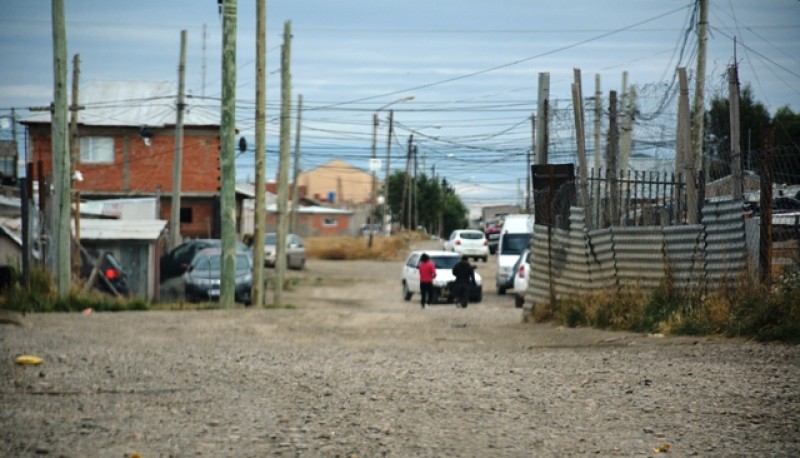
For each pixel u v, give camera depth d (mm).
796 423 29172
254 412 30797
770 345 48094
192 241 135250
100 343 54031
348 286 154375
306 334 62188
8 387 35781
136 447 25359
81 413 30406
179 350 50688
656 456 24875
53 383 36938
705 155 60531
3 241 99500
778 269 52656
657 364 42719
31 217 93438
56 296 84438
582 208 67250
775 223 53031
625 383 37250
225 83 91250
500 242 140500
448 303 123312
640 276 61656
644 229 61125
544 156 75812
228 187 91875
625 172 80250
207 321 70562
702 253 57062
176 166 149000
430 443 26141
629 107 82562
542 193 71562
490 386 36656
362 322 71438
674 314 56094
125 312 81125
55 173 86312
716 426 28766
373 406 32031
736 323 51812
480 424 28953
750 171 57656
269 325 68125
